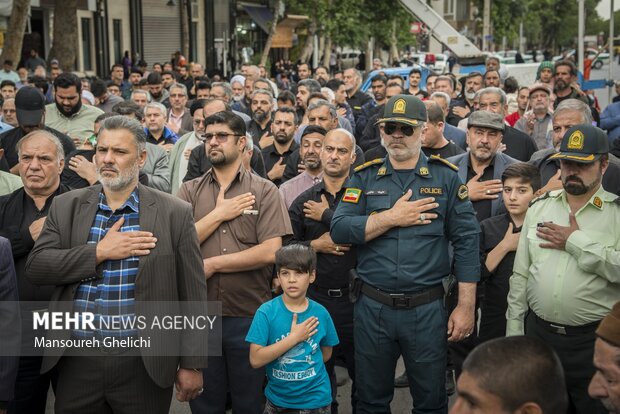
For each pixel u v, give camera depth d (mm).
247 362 4855
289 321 4586
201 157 6402
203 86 12094
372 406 4648
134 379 3895
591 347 4129
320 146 6082
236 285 4812
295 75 30531
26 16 17297
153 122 8266
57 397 3994
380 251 4492
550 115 8883
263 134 9289
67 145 6520
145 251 3834
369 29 38312
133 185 3971
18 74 17125
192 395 4047
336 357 5520
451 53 20828
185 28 31547
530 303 4340
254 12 39688
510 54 42156
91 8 27125
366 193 4617
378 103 12062
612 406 2836
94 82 11297
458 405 2385
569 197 4289
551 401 2314
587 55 18422
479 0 54062
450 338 4461
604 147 4129
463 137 7918
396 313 4461
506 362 2330
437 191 4480
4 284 3932
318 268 5234
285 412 4633
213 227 4785
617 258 3990
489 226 5285
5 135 6734
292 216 5469
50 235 3949
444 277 4539
